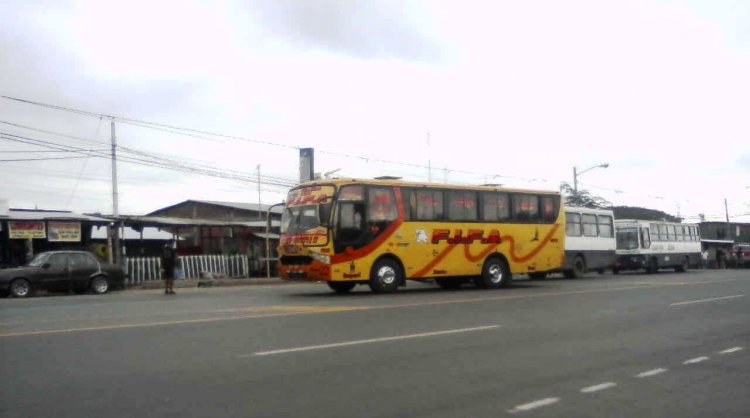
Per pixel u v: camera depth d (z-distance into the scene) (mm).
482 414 6301
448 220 21344
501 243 22656
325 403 6543
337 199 19125
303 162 39969
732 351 9836
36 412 6090
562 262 24516
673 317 13695
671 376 8117
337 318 12820
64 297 20516
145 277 30625
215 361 8406
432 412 6320
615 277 31609
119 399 6555
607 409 6594
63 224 28047
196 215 45625
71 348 9227
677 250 39750
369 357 8852
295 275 19453
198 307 15188
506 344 10094
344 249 19078
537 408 6559
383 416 6152
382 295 19016
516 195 23375
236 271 34406
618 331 11664
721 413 6535
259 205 44375
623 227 37562
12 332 10648
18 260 28766
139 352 8953
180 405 6375
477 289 21875
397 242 20078
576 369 8375
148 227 33469
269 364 8281
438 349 9539
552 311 14531
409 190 20562
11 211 29000
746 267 49094
